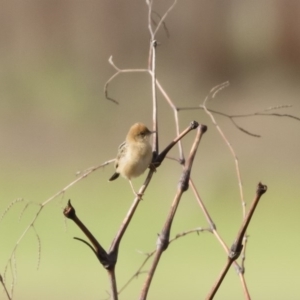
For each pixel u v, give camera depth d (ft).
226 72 76.89
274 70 76.64
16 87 72.02
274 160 55.47
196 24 77.71
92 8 77.56
